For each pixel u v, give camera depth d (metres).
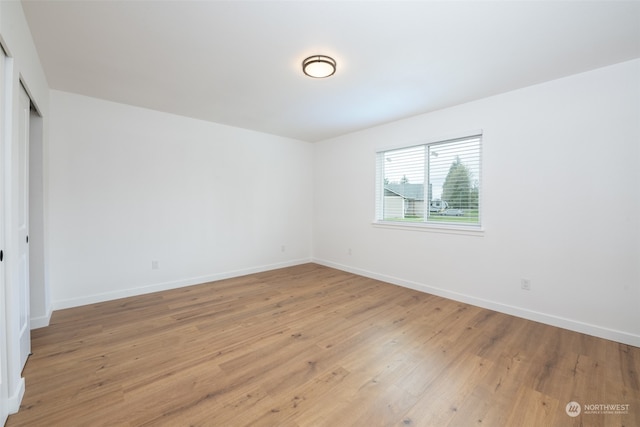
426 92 2.94
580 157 2.51
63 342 2.30
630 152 2.29
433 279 3.59
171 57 2.28
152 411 1.54
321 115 3.74
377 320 2.79
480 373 1.92
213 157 4.11
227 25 1.86
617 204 2.35
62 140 2.97
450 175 3.49
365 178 4.45
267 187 4.77
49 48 2.14
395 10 1.70
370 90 2.88
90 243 3.16
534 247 2.78
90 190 3.15
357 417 1.52
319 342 2.34
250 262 4.59
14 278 1.56
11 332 1.50
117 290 3.35
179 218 3.81
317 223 5.38
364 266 4.48
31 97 2.04
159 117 3.60
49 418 1.48
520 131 2.84
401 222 4.01
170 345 2.27
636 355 2.13
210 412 1.54
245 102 3.25
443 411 1.57
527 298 2.83
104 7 1.68
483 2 1.62
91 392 1.69
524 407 1.60
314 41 2.04
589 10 1.69
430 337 2.43
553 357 2.11
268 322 2.73
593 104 2.44
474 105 3.16
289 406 1.60
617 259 2.36
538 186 2.74
